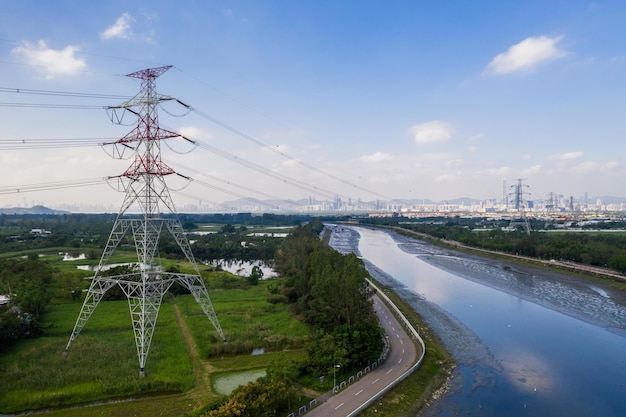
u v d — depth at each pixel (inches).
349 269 3447.3
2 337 3046.3
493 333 3836.1
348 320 3228.3
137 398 2422.5
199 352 3058.6
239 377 2699.3
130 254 7849.4
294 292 4571.9
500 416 2388.0
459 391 2682.1
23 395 2368.4
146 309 2957.7
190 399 2383.1
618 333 3848.4
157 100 2792.8
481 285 6043.3
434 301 5039.4
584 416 2397.9
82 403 2358.5
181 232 3186.5
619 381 2844.5
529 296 5324.8
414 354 3102.9
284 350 3208.7
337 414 2204.7
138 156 2760.8
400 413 2336.4
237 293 5044.3
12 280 4798.2
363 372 2736.2
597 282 6087.6
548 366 3088.1
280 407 2239.2
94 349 3031.5
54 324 3703.3
